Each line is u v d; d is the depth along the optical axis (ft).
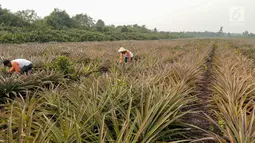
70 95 13.53
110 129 11.22
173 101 13.08
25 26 115.24
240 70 25.39
